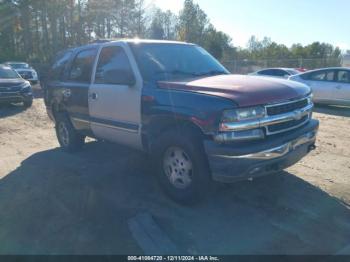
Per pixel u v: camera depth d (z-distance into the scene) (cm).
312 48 6309
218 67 518
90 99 521
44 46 4584
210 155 353
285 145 369
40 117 1018
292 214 379
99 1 4350
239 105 344
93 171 520
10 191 449
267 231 346
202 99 364
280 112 373
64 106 599
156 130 425
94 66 528
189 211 389
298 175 493
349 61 3338
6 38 4441
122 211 390
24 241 332
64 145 638
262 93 365
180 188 400
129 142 474
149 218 373
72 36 4484
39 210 393
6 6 4238
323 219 368
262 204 404
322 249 316
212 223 363
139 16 4550
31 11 4359
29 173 516
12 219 374
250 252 313
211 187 394
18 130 837
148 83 428
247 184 458
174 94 392
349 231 345
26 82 1222
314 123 430
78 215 381
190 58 501
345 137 750
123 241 331
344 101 1188
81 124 564
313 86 1262
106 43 514
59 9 4356
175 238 336
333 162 559
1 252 315
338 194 429
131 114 449
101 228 354
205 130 353
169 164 410
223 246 322
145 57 461
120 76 453
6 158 598
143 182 474
